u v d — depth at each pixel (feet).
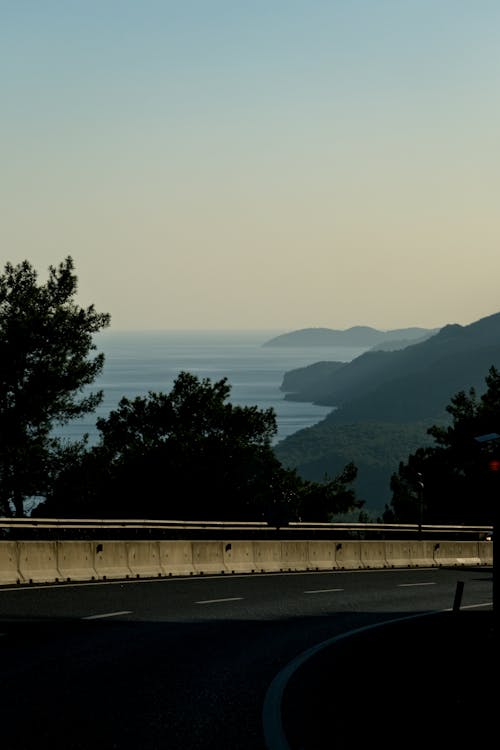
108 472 234.99
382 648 71.61
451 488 334.03
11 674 54.54
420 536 195.62
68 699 48.78
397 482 378.94
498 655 64.18
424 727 46.01
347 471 297.74
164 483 240.94
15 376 229.45
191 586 108.99
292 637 75.77
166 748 40.57
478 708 50.55
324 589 116.06
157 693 51.72
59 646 65.10
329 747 41.88
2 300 238.07
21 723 43.37
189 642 70.44
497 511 66.90
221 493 242.58
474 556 180.65
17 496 225.97
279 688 55.01
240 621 83.76
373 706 51.06
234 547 130.93
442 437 353.31
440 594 118.93
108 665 59.16
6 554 99.45
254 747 41.60
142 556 116.16
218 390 291.58
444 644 74.38
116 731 42.91
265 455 277.44
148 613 84.99
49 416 234.38
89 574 107.86
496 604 65.26
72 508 223.92
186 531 177.17
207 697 51.57
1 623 74.38
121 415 289.74
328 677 59.26
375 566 155.84
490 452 67.92
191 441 260.01
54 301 238.48
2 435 224.33
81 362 235.20
